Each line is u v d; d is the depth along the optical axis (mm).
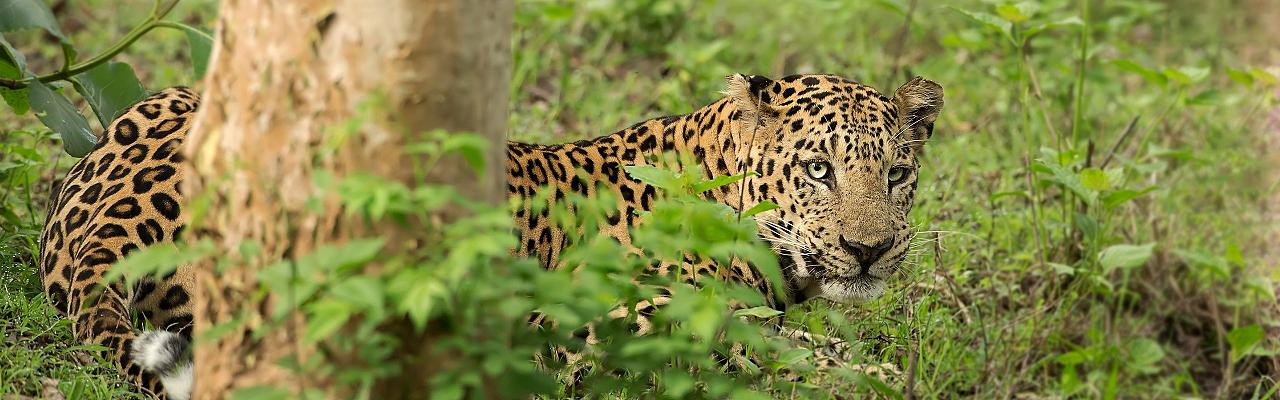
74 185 9625
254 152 6215
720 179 7637
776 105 10266
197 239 6523
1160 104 17359
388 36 5984
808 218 10125
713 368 7941
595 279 6180
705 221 6605
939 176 13734
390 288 5516
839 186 10070
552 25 18344
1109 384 10125
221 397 6488
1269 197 14969
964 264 12281
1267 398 11195
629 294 6754
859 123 10109
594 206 6723
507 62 6383
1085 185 11586
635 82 17781
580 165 10500
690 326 6301
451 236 5770
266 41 6141
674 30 19188
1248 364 12109
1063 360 10602
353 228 6082
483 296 5727
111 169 9422
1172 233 13164
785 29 19688
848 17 19359
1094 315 11555
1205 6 20891
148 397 8422
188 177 6578
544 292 5949
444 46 6031
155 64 17922
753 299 6449
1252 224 14391
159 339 7773
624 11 19000
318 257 5516
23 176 11359
